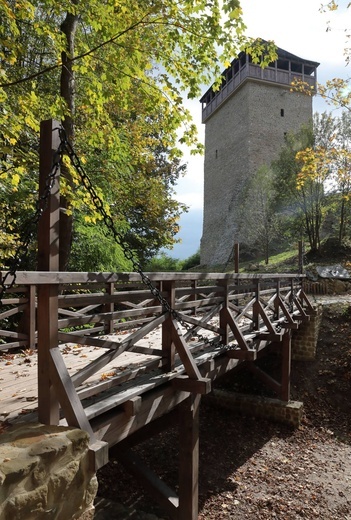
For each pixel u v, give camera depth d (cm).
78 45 616
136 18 518
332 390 909
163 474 621
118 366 386
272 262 1941
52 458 187
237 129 2795
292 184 1831
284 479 614
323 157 1116
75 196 492
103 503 511
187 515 383
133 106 671
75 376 242
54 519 190
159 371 361
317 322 1059
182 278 369
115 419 280
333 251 1805
